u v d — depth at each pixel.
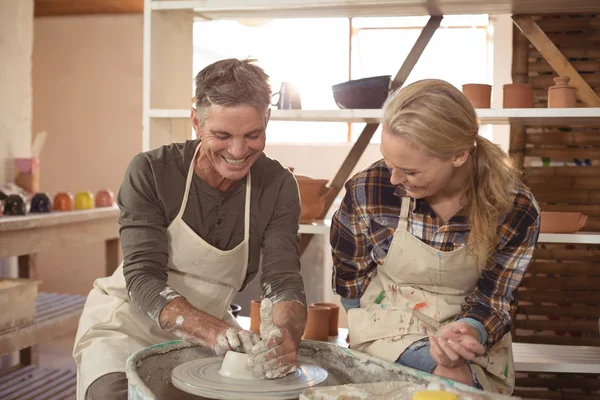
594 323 2.72
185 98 2.62
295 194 1.85
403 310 1.68
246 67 1.57
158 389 1.44
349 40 3.96
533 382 2.76
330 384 1.46
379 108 2.34
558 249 2.73
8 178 3.21
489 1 2.36
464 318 1.60
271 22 4.07
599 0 2.33
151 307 1.57
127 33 4.50
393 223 1.70
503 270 1.68
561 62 2.41
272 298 1.67
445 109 1.42
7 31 3.15
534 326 2.75
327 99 4.05
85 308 1.87
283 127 4.14
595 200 2.70
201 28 4.20
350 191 1.75
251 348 1.41
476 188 1.61
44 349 3.78
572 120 2.40
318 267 3.73
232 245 1.82
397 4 2.38
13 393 2.94
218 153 1.61
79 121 4.59
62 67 4.60
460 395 1.16
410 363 1.57
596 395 2.72
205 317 1.51
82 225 3.25
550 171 2.72
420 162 1.44
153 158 1.78
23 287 2.83
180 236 1.78
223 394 1.29
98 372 1.62
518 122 2.55
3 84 3.15
